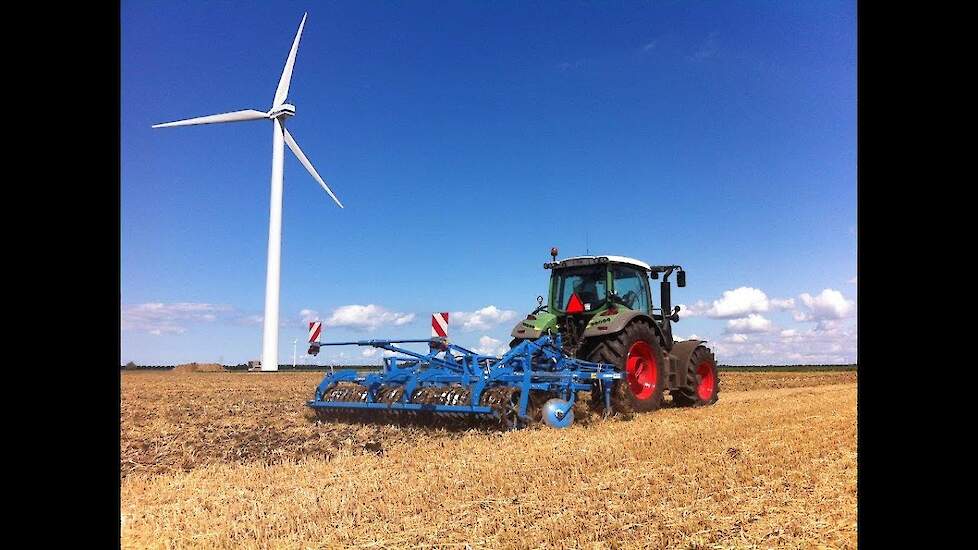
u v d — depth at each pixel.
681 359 14.02
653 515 5.37
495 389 10.39
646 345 13.12
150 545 4.92
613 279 13.57
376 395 11.88
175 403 16.17
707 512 5.44
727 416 11.77
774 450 8.01
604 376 11.71
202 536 5.11
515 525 5.17
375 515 5.56
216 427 11.37
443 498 6.03
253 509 5.80
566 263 13.76
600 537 4.84
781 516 5.27
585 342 13.16
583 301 13.55
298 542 4.90
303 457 8.36
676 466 7.19
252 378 31.03
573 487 6.35
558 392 10.99
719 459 7.54
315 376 32.88
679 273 15.02
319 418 12.55
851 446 8.16
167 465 8.07
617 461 7.50
